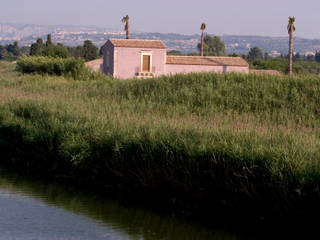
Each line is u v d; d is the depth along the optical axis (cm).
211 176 1641
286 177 1454
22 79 5078
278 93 3133
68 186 2019
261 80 3453
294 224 1455
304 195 1406
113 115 2459
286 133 1914
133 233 1462
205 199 1669
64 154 2092
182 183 1719
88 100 3275
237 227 1541
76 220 1566
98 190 1962
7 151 2550
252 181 1541
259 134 1844
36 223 1514
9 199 1784
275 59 13438
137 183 1884
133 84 3916
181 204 1731
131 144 1906
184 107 2989
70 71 5503
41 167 2302
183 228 1528
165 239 1423
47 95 3619
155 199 1809
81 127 2202
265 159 1541
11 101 3103
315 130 2180
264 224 1516
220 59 7175
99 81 4725
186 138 1834
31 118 2617
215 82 3581
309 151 1580
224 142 1677
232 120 2472
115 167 1950
